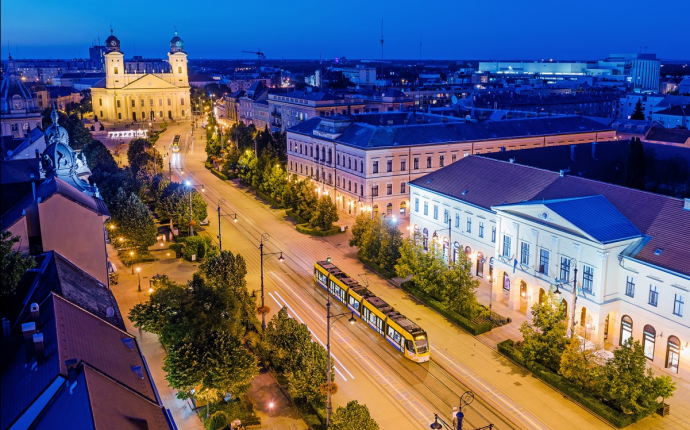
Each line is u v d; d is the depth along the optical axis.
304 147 144.88
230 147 176.75
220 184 157.12
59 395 37.91
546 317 61.50
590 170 110.06
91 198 70.81
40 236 62.28
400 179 122.00
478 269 87.38
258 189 145.12
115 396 38.50
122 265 93.31
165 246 103.62
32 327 42.22
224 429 52.38
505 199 83.81
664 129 157.75
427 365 64.19
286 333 57.72
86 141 179.88
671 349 60.59
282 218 123.81
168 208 108.62
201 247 97.19
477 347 67.81
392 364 64.62
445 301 73.94
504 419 54.34
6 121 142.25
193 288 57.53
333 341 70.06
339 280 81.19
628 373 52.59
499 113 167.75
